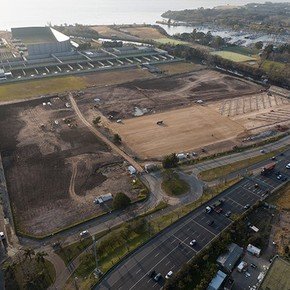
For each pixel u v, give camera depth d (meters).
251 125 189.62
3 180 141.12
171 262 102.62
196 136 177.25
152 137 175.62
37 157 157.00
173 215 122.31
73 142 169.75
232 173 146.75
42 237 112.56
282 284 90.94
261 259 104.00
